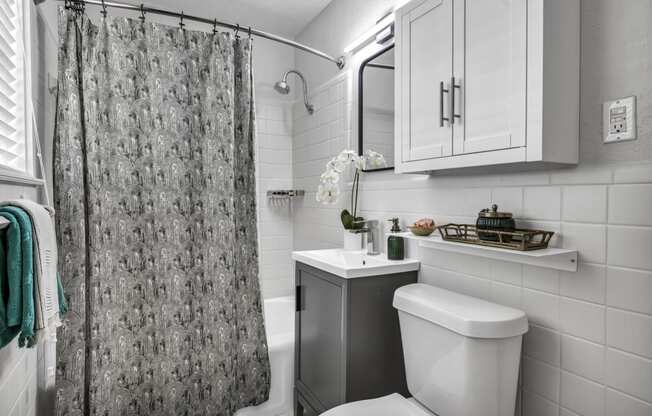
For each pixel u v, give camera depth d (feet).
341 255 6.07
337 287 4.91
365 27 6.93
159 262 5.89
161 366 5.84
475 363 3.50
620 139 3.08
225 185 6.31
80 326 5.23
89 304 5.41
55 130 5.19
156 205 5.90
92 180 5.43
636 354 3.01
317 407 5.50
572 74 3.28
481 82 3.55
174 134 6.03
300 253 6.08
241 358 6.51
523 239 3.36
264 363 6.62
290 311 9.37
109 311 5.52
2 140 3.69
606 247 3.19
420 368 4.21
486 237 3.82
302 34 9.48
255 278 6.70
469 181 4.55
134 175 5.77
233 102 6.48
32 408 4.67
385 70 6.20
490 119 3.46
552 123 3.11
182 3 8.19
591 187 3.29
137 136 5.79
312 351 5.70
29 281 2.84
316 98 8.64
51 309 3.19
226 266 6.29
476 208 4.45
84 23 5.45
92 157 5.43
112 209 5.59
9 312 2.75
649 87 2.91
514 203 4.00
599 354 3.26
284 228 9.95
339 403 4.87
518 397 3.99
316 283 5.52
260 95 9.55
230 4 8.27
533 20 3.08
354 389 4.74
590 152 3.29
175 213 6.02
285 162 9.92
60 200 5.18
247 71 6.70
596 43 3.24
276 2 8.19
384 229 6.15
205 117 6.20
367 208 6.66
